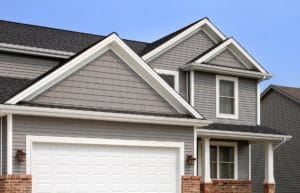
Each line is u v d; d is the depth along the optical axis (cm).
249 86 2578
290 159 3288
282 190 3325
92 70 1712
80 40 2433
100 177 1692
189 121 1842
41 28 2422
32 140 1572
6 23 2328
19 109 1536
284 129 3353
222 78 2494
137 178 1766
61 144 1630
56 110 1591
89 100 1694
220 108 2473
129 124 1759
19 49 2097
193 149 1877
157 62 2367
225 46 2486
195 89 2408
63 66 1641
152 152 1806
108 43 1720
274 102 3456
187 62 2444
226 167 2483
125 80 1773
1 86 1748
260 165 3422
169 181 1830
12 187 1516
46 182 1591
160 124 1819
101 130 1702
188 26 2470
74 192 1638
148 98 1814
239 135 2327
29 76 2141
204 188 2216
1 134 1571
